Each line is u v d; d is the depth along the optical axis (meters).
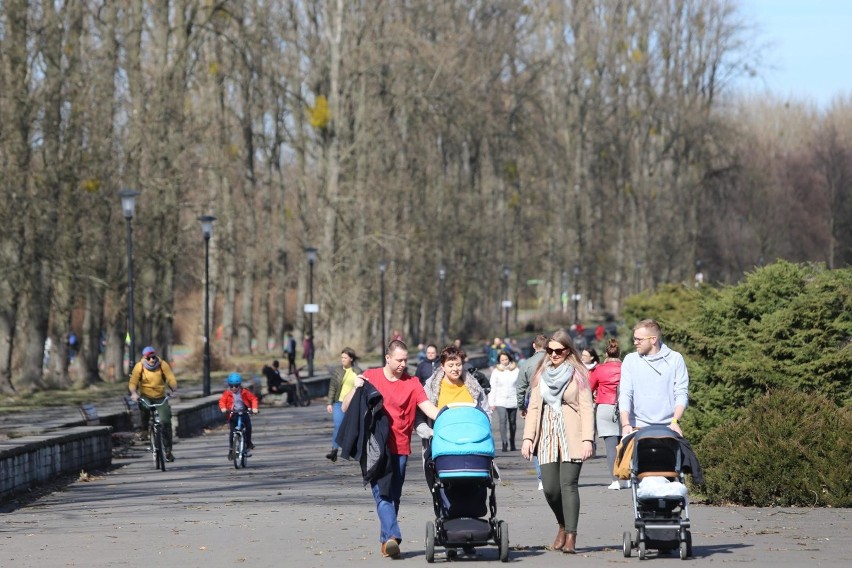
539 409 25.17
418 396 25.16
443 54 151.88
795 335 40.03
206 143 125.56
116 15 112.06
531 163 196.12
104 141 105.12
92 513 35.06
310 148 166.62
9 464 38.81
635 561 23.52
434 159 169.12
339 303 152.38
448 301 189.62
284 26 158.38
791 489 33.00
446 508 24.28
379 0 154.50
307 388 111.69
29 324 105.31
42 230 97.94
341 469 48.69
